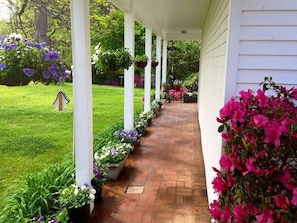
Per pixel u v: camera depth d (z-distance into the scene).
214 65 3.18
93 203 2.85
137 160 4.37
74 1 2.54
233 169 1.46
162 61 11.67
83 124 2.72
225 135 1.64
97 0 9.73
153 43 12.71
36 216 2.38
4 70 2.00
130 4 4.33
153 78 13.38
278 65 1.95
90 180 2.83
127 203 3.02
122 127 5.28
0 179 3.56
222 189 1.61
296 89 1.77
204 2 4.53
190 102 11.20
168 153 4.74
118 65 3.63
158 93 9.74
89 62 2.71
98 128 6.40
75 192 2.59
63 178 2.94
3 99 6.97
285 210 1.26
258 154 1.39
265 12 1.91
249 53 1.96
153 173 3.85
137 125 5.72
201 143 5.31
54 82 2.18
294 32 1.90
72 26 2.58
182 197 3.16
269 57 1.95
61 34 4.57
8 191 2.92
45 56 2.10
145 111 7.40
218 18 2.93
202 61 7.11
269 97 1.79
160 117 8.01
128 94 4.83
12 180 3.49
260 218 1.32
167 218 2.74
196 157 4.54
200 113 6.66
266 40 1.93
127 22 4.46
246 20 1.93
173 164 4.21
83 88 2.67
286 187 1.35
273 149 1.40
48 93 7.47
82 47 2.61
